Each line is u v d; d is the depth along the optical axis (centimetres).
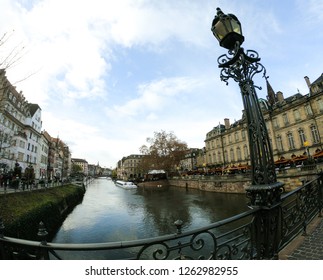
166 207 2294
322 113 3148
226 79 302
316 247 324
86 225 1634
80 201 3153
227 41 297
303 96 3478
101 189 5772
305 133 3369
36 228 1118
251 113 271
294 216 395
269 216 247
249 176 2734
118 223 1681
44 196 1683
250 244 248
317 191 533
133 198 3366
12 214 973
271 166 260
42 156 4925
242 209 1858
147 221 1714
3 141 1906
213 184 3453
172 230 1445
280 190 261
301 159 2336
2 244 224
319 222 452
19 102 3444
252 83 284
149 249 1005
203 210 1969
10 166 3028
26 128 3819
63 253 981
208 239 1065
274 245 253
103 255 962
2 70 539
